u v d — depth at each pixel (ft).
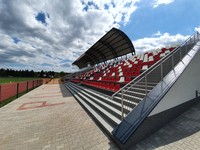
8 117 20.47
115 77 37.24
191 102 18.78
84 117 20.18
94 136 13.56
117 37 54.03
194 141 11.23
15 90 58.23
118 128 13.35
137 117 13.10
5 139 13.12
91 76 70.54
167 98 14.62
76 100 35.32
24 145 11.94
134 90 21.83
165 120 14.51
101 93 32.24
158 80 21.42
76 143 12.21
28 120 18.95
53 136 13.71
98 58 90.79
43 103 31.45
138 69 33.71
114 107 19.56
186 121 14.90
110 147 11.43
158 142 11.65
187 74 18.04
